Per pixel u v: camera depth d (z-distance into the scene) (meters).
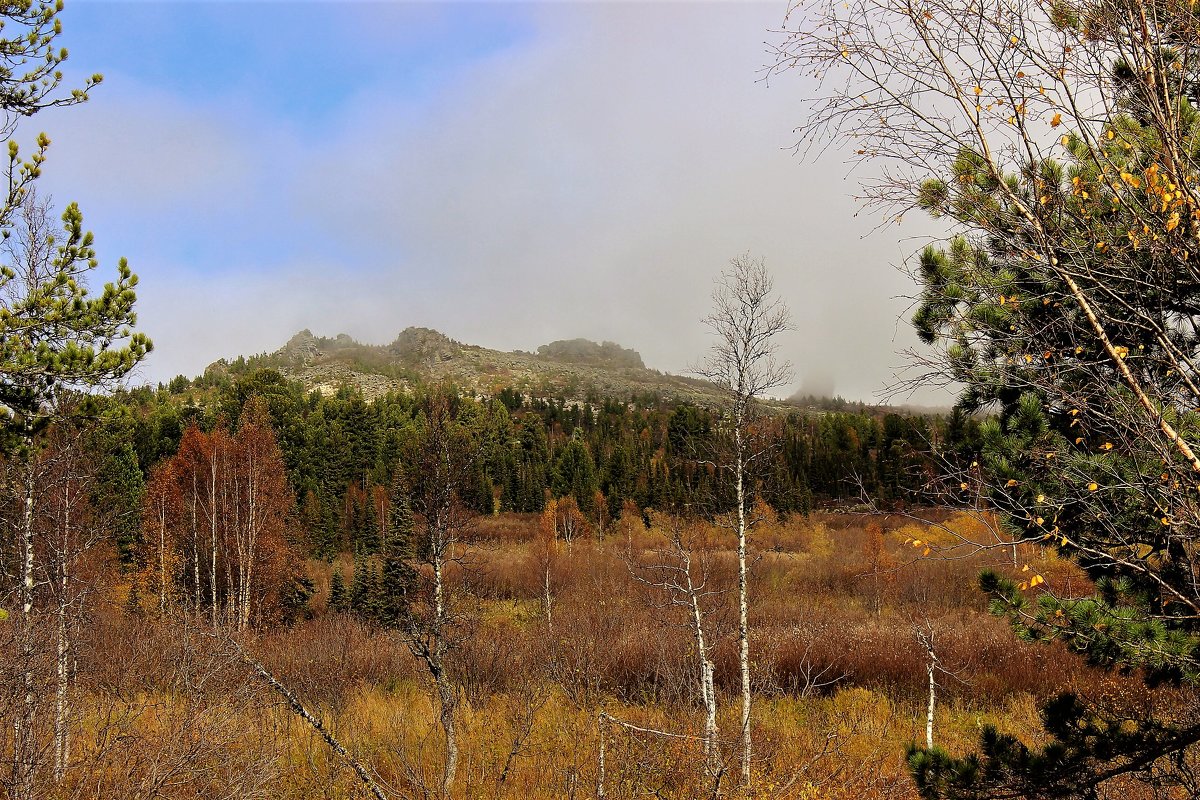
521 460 85.38
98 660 12.60
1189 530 3.75
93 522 12.38
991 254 4.53
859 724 14.38
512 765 11.27
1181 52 3.61
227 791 8.13
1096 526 4.53
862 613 25.95
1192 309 3.92
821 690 17.19
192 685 10.17
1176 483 3.69
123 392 8.04
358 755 11.52
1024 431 4.66
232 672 11.30
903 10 3.62
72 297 7.32
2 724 7.30
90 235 7.59
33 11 6.77
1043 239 3.72
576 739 10.51
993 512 4.77
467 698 15.62
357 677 18.02
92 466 11.66
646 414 133.62
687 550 11.91
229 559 27.58
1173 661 4.60
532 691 13.57
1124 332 3.97
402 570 11.82
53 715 8.37
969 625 21.86
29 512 9.18
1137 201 3.53
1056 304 4.07
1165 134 3.36
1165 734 4.82
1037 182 3.71
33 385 7.13
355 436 72.00
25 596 8.91
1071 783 4.97
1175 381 3.89
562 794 9.38
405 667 18.55
